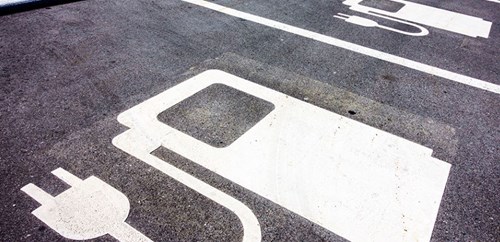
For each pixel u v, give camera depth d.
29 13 5.90
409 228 2.73
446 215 2.85
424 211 2.87
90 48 4.99
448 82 4.73
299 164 3.25
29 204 2.75
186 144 3.43
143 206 2.79
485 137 3.74
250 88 4.34
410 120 3.94
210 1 6.96
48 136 3.43
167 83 4.35
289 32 5.89
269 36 5.70
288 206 2.86
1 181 2.93
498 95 4.51
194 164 3.21
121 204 2.80
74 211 2.72
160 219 2.70
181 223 2.68
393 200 2.95
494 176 3.24
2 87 4.07
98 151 3.29
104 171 3.09
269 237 2.62
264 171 3.16
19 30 5.34
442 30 6.43
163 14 6.25
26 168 3.07
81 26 5.60
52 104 3.87
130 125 3.63
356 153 3.42
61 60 4.67
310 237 2.64
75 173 3.05
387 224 2.75
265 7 6.87
